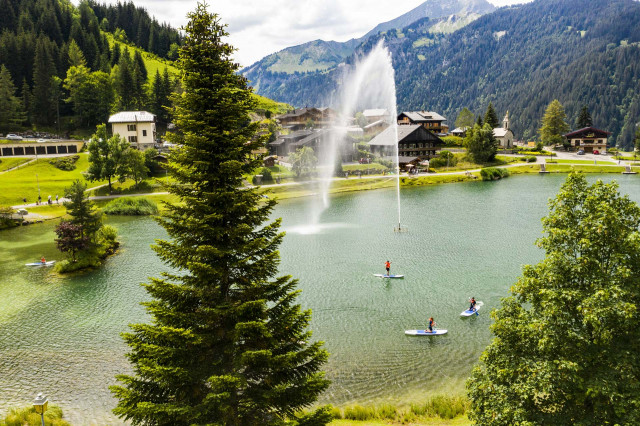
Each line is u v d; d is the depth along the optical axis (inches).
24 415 1151.6
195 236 824.3
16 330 1729.8
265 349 771.4
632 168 6102.4
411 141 7047.2
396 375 1360.7
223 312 764.6
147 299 2043.6
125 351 1560.0
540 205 4020.7
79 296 2085.4
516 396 781.9
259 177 5383.9
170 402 760.3
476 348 1520.7
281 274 2319.1
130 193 4694.9
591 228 758.5
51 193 4557.1
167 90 7529.5
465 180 5708.7
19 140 6186.0
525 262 2428.6
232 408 733.9
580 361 732.0
